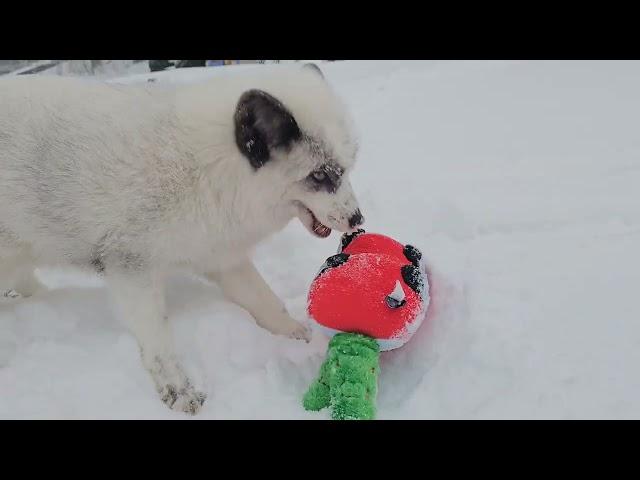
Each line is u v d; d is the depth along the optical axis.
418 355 0.61
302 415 0.56
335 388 0.52
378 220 0.92
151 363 0.59
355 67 2.17
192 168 0.57
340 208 0.59
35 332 0.69
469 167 1.12
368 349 0.53
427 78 1.93
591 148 1.17
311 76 0.61
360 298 0.53
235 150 0.57
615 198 0.93
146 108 0.59
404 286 0.55
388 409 0.57
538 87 1.71
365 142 1.30
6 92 0.59
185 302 0.72
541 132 1.30
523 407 0.53
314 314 0.56
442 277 0.67
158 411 0.58
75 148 0.57
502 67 2.02
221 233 0.61
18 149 0.57
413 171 1.11
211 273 0.69
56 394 0.59
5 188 0.58
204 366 0.63
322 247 0.85
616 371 0.55
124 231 0.58
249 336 0.66
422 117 1.49
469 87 1.77
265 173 0.57
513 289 0.68
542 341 0.59
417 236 0.86
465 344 0.61
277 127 0.54
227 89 0.60
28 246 0.64
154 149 0.57
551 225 0.86
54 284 0.82
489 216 0.89
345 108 0.60
